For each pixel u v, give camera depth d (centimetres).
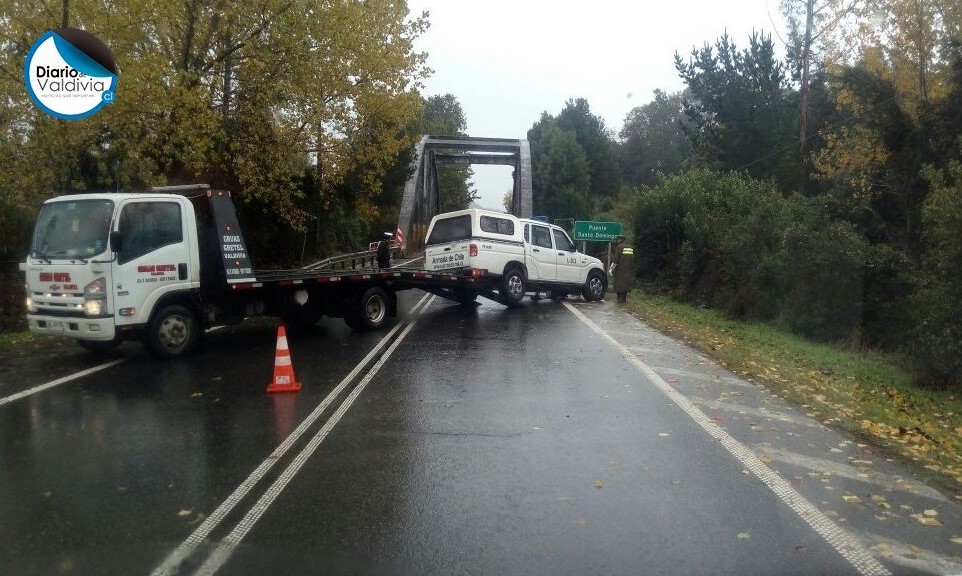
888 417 821
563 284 2023
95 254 1055
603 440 704
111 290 1062
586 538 482
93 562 454
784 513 523
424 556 458
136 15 1662
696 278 2230
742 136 3059
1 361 1138
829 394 929
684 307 2073
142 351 1228
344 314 1450
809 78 3055
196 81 1788
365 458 654
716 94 3175
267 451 678
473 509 533
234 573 438
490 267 1803
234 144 1972
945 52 1806
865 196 1930
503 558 455
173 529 503
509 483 586
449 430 741
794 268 1672
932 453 679
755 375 1028
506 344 1294
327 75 2078
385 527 503
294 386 923
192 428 758
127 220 1085
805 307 1656
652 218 2545
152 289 1112
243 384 969
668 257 2470
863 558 453
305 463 642
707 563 446
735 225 2067
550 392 912
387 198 4084
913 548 467
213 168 2042
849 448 683
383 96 2384
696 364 1112
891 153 1806
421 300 2122
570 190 6988
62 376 1025
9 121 1644
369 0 2216
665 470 616
